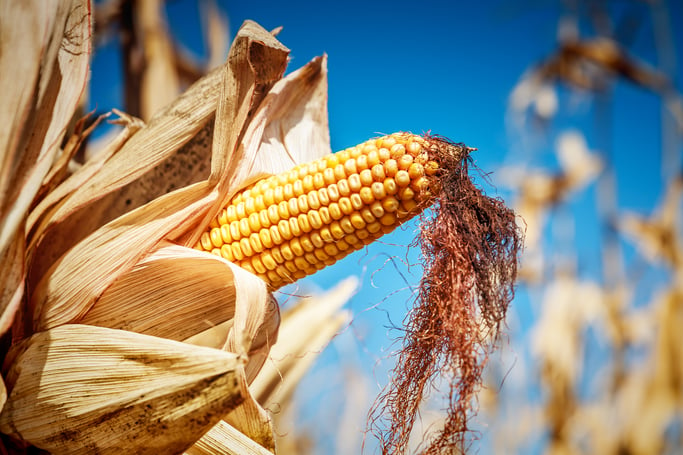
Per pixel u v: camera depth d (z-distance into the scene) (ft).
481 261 1.11
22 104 0.99
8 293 1.03
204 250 1.18
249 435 1.13
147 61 2.39
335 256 1.17
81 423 1.01
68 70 1.10
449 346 1.10
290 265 1.17
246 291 1.06
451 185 1.11
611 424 3.69
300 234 1.13
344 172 1.10
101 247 1.10
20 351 1.07
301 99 1.40
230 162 1.14
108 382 1.00
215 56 2.99
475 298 1.13
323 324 1.69
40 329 1.09
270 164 1.24
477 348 1.11
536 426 3.61
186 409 0.96
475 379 1.09
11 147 0.99
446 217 1.10
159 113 1.19
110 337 1.03
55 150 1.06
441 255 1.12
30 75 1.00
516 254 1.17
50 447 1.04
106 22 2.48
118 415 0.99
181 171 1.31
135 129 1.24
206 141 1.30
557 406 3.63
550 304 3.81
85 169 1.21
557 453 3.59
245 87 1.14
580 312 3.79
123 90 2.38
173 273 1.11
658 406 3.57
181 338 1.12
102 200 1.27
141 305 1.11
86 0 1.13
